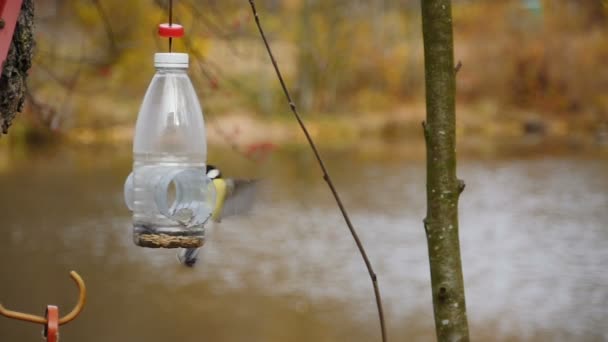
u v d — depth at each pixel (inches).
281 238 768.9
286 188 1010.7
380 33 1759.4
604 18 1707.7
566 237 769.6
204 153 141.6
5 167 1125.1
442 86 135.0
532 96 1663.4
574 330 522.6
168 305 563.2
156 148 139.0
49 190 968.9
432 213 136.6
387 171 1144.2
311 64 1544.0
